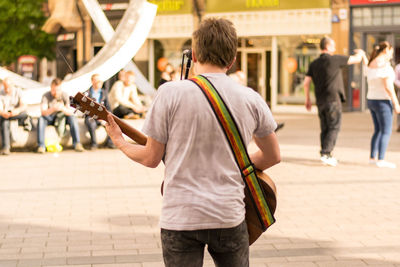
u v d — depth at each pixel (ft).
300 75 79.92
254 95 10.03
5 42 86.84
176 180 9.68
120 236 20.52
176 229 9.55
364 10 77.41
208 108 9.62
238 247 9.84
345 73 77.71
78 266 17.34
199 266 9.82
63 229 21.42
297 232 20.92
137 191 27.96
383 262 17.70
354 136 49.98
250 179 9.97
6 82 40.32
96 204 25.29
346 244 19.52
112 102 45.34
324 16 78.07
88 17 81.51
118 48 46.70
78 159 37.86
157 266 17.38
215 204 9.55
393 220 22.56
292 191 27.73
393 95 33.55
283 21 79.92
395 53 77.00
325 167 34.30
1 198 26.43
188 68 11.12
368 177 31.22
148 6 47.01
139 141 10.51
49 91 41.11
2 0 84.28
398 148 42.09
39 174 32.40
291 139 48.49
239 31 82.07
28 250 18.92
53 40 86.69
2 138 39.91
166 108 9.66
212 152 9.68
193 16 84.12
